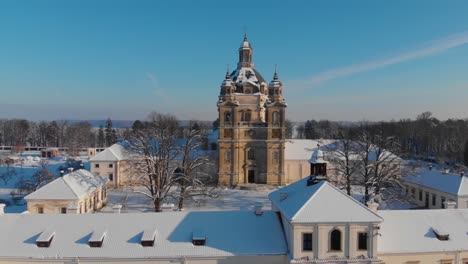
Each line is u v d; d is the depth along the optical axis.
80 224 38.53
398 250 37.06
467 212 41.50
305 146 111.38
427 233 38.97
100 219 39.06
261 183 104.31
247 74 110.62
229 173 103.81
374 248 35.44
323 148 107.62
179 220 39.12
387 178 68.94
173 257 35.56
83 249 36.00
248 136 104.25
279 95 104.19
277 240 37.44
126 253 35.72
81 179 70.12
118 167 103.75
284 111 103.50
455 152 149.50
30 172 123.69
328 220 34.78
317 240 34.97
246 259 36.19
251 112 106.00
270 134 103.25
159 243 36.72
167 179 67.50
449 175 73.94
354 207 35.94
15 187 98.69
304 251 35.16
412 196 83.06
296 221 34.53
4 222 38.94
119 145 110.12
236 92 108.50
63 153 181.88
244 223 39.03
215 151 110.38
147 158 66.44
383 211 41.19
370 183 66.69
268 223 39.22
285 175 107.12
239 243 37.00
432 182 76.44
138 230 37.97
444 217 40.81
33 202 60.66
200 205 79.81
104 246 36.34
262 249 36.53
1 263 35.53
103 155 104.00
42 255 35.47
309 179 41.59
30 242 36.78
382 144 75.44
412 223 39.91
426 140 175.62
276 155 104.00
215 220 39.25
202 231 37.78
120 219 39.06
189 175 75.88
